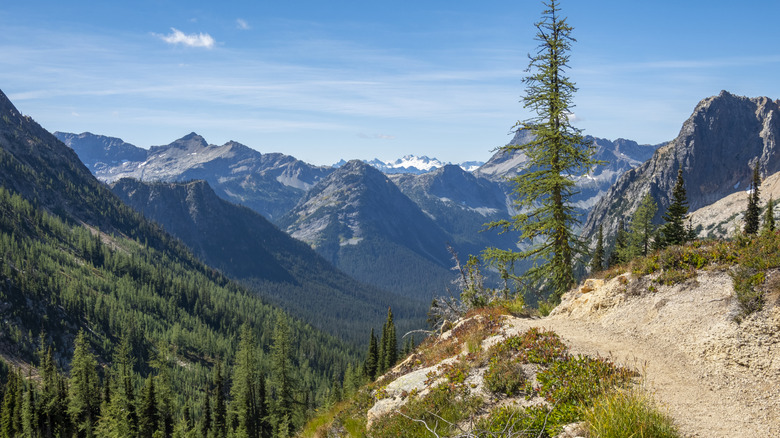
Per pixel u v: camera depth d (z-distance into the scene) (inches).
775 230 600.7
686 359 499.8
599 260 2876.5
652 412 364.2
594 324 688.4
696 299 580.4
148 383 3430.1
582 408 388.5
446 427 451.5
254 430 3469.5
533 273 1176.2
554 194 1143.6
